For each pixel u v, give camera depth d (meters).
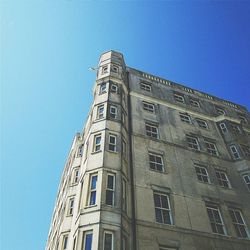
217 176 26.44
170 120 29.97
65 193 31.58
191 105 34.44
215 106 37.03
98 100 26.52
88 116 31.70
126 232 17.58
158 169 23.67
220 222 22.11
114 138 22.91
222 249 19.86
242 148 30.75
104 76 29.39
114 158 20.97
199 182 24.34
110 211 17.45
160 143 26.23
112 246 15.91
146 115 28.80
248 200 24.92
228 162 28.61
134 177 21.69
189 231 19.89
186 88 36.88
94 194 18.72
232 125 33.94
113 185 19.36
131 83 32.06
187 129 30.05
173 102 32.97
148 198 20.75
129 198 20.11
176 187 22.69
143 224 18.86
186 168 25.08
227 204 23.61
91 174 19.98
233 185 25.95
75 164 31.20
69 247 20.16
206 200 22.92
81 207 18.08
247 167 27.81
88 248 15.91
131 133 25.50
